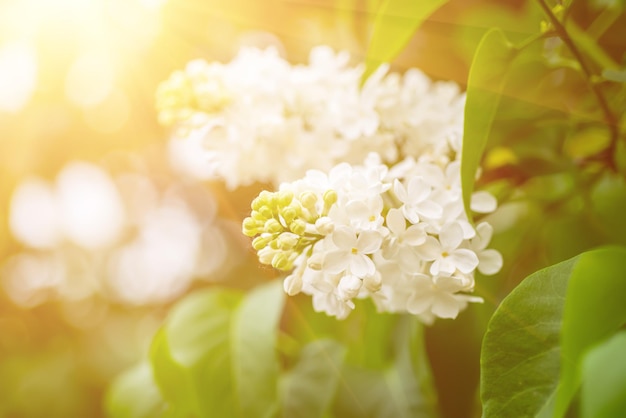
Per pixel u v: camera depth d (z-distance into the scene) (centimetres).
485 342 36
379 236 39
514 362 35
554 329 35
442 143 47
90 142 96
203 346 52
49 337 120
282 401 54
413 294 40
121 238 111
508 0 56
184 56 72
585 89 49
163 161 98
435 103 50
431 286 40
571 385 32
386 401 56
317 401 54
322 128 50
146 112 90
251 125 51
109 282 117
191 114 51
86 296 120
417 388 56
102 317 123
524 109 50
